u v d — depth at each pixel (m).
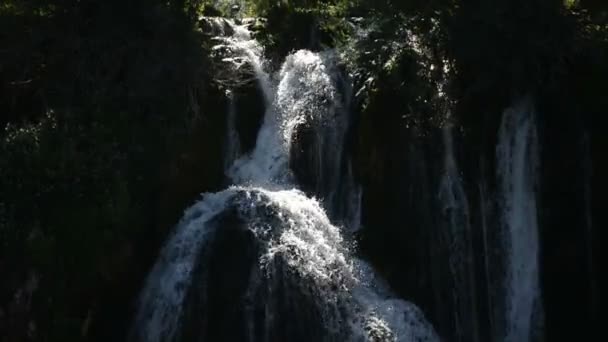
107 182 13.36
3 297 11.84
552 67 15.31
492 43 15.59
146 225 14.45
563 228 14.86
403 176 15.79
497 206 15.39
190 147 16.22
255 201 14.69
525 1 15.36
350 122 17.19
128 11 16.06
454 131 15.95
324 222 15.33
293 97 18.17
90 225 12.72
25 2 16.11
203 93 16.98
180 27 16.50
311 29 21.36
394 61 16.64
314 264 14.19
